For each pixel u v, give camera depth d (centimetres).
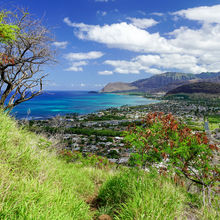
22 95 845
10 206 193
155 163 457
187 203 372
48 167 352
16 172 283
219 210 331
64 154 834
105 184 441
